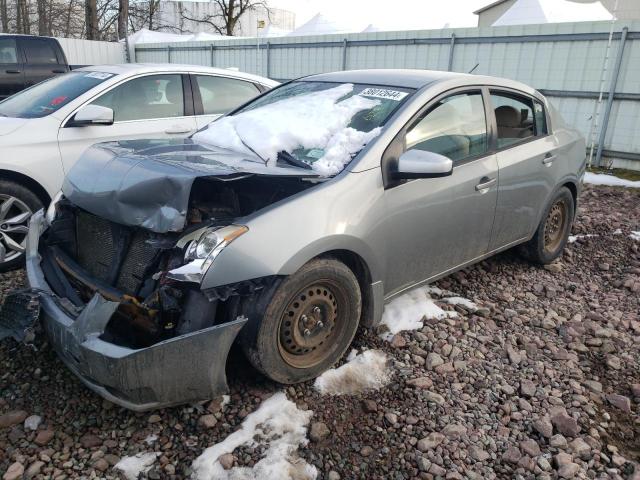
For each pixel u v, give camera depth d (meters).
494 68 11.40
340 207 3.00
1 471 2.45
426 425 2.84
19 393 2.95
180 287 2.60
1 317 2.89
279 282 2.75
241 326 2.62
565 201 5.06
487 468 2.59
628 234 6.13
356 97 3.77
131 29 30.53
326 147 3.36
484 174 3.91
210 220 2.78
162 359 2.45
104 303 2.54
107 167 3.00
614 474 2.57
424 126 3.57
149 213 2.68
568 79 10.43
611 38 9.48
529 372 3.37
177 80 5.79
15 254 4.56
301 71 15.06
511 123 4.37
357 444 2.69
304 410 2.88
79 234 3.20
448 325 3.81
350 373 3.20
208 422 2.74
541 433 2.83
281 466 2.48
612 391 3.25
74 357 2.55
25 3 26.67
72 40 18.42
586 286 4.75
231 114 4.32
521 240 4.59
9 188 4.50
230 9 29.73
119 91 5.32
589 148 10.38
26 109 5.11
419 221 3.46
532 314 4.12
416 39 12.38
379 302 3.35
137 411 2.63
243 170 2.76
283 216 2.80
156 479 2.43
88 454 2.56
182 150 3.29
